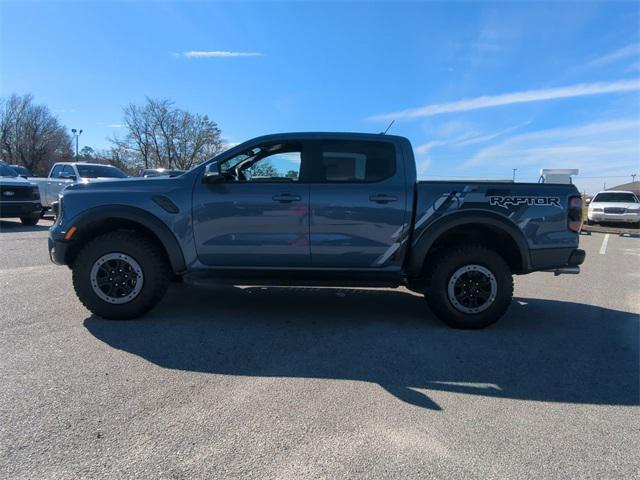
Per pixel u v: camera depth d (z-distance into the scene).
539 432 2.99
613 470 2.60
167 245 5.01
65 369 3.79
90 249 4.97
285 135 5.20
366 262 5.11
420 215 5.02
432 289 5.06
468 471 2.56
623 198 23.00
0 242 10.84
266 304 5.97
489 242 5.43
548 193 5.09
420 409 3.26
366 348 4.45
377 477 2.50
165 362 3.99
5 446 2.71
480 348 4.52
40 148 68.94
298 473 2.52
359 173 5.12
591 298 6.86
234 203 5.00
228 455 2.66
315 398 3.39
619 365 4.14
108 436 2.83
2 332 4.63
